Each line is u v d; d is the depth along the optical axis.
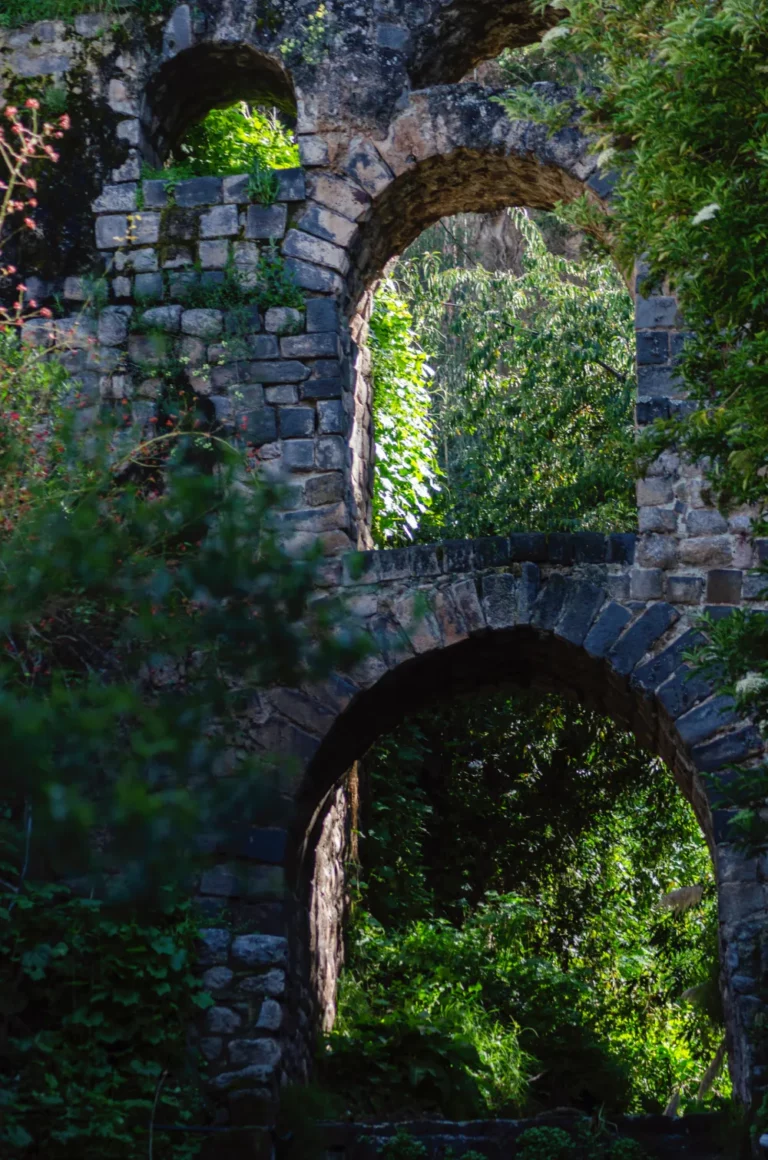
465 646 10.00
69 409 8.66
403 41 10.78
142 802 4.81
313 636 5.82
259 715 9.61
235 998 9.22
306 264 10.46
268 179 10.56
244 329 10.35
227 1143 8.70
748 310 7.04
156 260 10.55
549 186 10.92
